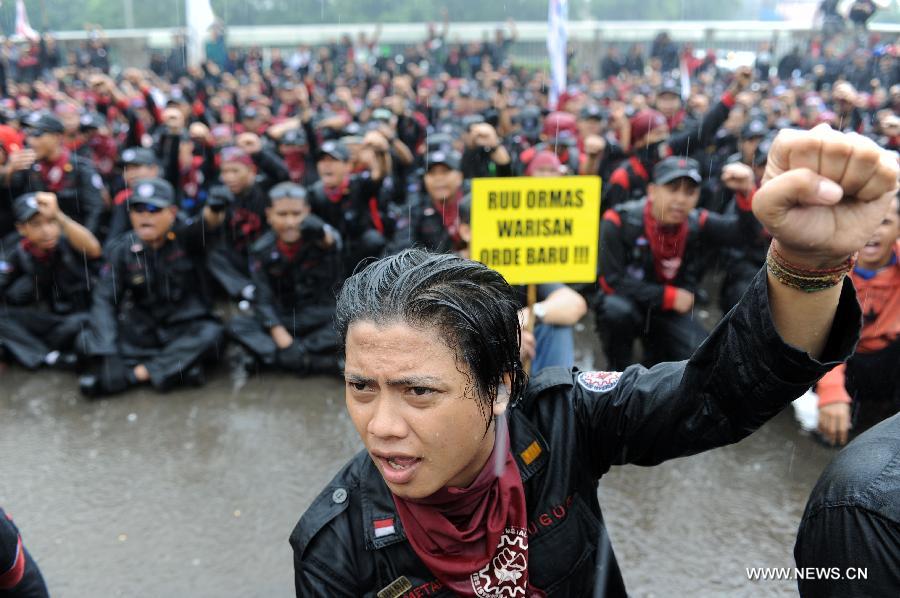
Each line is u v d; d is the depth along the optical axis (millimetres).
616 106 8445
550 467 980
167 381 3801
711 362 873
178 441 3299
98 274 4523
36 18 20438
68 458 3156
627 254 3695
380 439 804
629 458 1021
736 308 827
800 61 13406
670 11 22984
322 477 2975
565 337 2391
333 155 4531
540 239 2375
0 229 5102
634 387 992
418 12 22797
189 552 2508
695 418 903
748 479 2885
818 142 645
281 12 22031
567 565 973
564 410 1021
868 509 871
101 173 6609
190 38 16000
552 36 5980
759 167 4473
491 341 811
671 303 3559
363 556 957
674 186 3461
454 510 911
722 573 2346
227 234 5020
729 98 5430
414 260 850
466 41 17406
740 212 3936
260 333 4039
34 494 2873
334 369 3990
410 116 7328
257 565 2436
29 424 3488
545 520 965
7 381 3982
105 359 3723
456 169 4008
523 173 5633
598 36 17188
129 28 22359
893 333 3090
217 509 2756
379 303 791
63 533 2619
